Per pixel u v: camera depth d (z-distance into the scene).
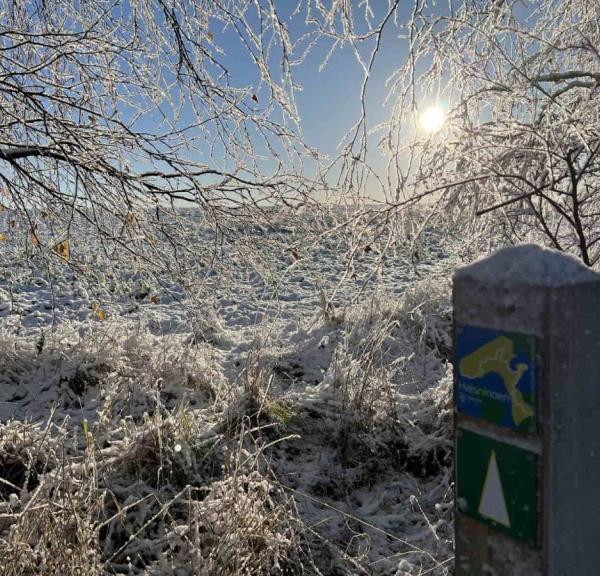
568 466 1.37
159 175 4.69
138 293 9.01
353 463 4.24
